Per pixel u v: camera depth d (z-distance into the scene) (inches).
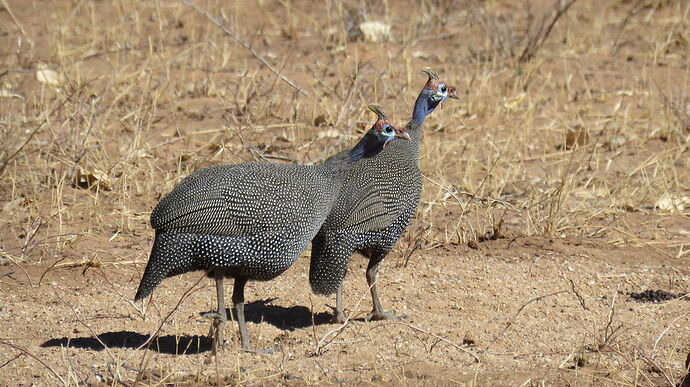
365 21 1063.0
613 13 1183.6
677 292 547.2
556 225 631.2
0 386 425.7
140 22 1090.7
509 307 524.4
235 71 948.6
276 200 448.1
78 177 690.2
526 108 876.0
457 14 1157.7
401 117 812.6
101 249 597.0
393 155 513.3
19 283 548.4
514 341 480.1
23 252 581.0
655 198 692.7
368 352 465.1
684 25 1122.7
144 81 892.0
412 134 537.3
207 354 460.8
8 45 1002.7
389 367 440.8
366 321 496.1
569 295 540.7
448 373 438.3
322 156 725.3
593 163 763.4
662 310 520.4
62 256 585.0
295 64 972.6
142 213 653.3
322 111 820.6
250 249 448.5
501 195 700.0
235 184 444.8
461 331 491.5
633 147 795.4
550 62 1008.9
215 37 1040.8
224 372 437.4
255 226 445.1
